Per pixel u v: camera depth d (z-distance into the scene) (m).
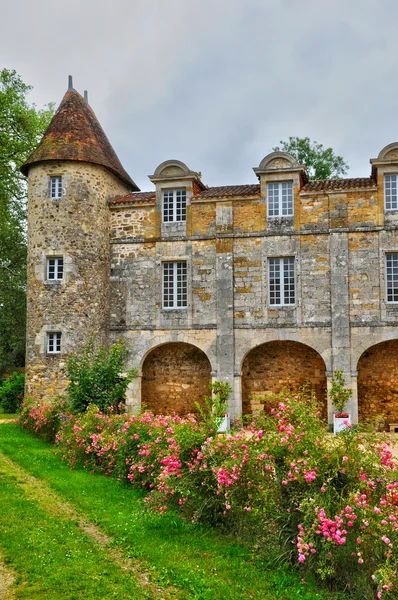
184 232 20.78
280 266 19.91
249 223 20.17
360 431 7.85
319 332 19.20
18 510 9.25
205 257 20.47
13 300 31.36
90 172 20.72
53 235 20.20
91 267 20.30
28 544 7.74
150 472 10.41
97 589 6.47
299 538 6.65
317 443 7.57
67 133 20.98
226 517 8.35
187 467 9.06
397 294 18.95
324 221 19.59
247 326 19.73
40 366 19.70
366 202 19.31
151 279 20.89
